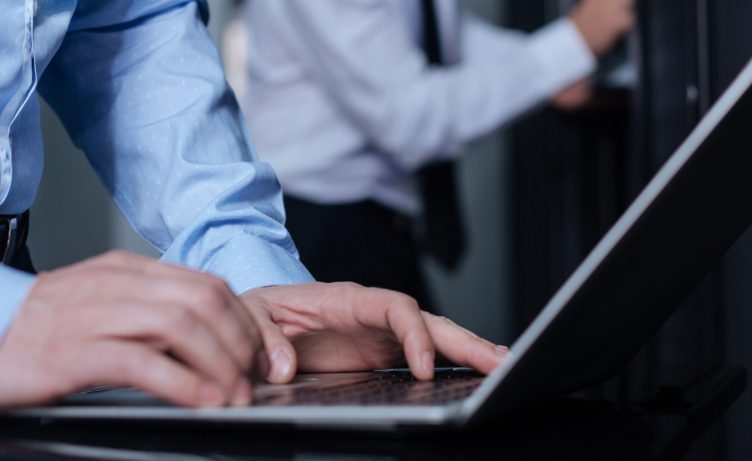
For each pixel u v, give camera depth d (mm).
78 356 380
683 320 1175
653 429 419
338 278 1811
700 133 356
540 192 2365
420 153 1802
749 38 1035
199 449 368
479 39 2141
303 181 1811
